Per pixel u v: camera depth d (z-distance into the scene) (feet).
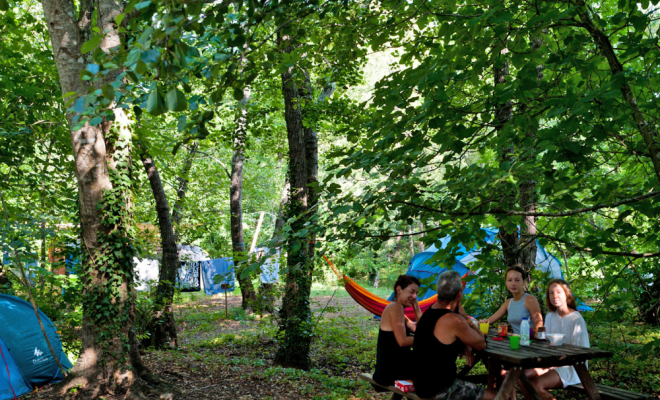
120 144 19.92
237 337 38.70
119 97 9.02
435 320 11.50
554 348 12.98
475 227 13.29
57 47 18.38
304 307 28.73
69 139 27.96
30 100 27.50
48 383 22.06
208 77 8.38
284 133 48.75
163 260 34.37
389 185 11.19
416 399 12.17
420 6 11.98
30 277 27.22
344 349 32.50
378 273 92.84
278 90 38.06
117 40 18.56
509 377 12.10
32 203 28.58
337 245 13.07
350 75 28.25
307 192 30.81
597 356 12.45
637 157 13.30
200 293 77.87
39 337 22.49
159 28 6.54
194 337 39.68
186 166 46.26
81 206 19.12
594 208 11.23
